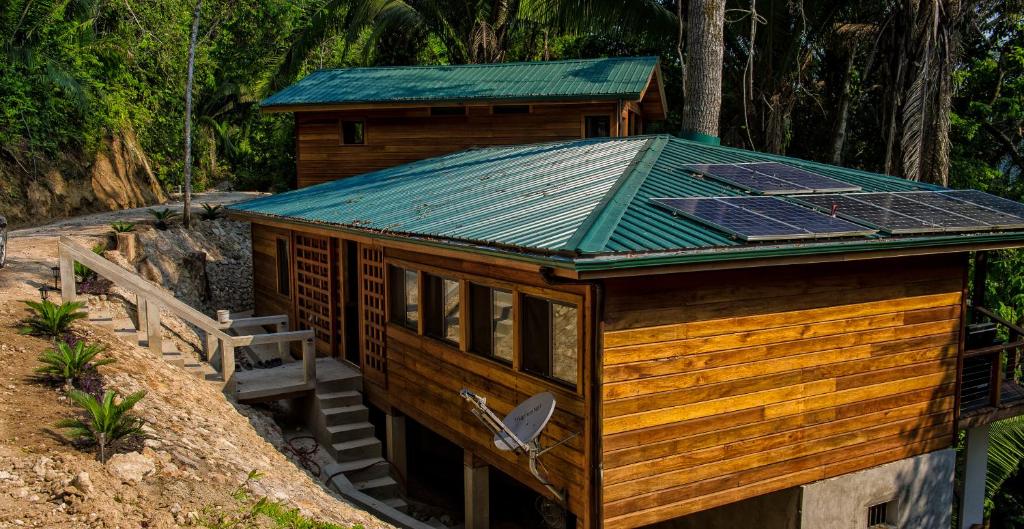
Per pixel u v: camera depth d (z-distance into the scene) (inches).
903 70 623.8
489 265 358.0
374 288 492.4
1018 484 743.7
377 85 767.1
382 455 501.4
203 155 1518.2
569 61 770.2
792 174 418.0
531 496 487.2
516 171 490.9
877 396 366.3
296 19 1461.6
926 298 377.7
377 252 482.6
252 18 1473.9
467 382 386.6
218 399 412.5
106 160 959.6
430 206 427.8
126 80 1027.9
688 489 313.3
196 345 521.7
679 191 362.0
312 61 1371.8
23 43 803.4
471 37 943.7
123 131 1035.9
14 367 310.0
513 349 345.1
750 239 282.7
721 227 291.9
